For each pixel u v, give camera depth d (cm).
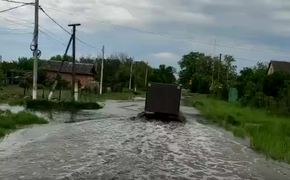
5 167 1034
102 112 2828
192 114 3131
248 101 3806
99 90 5991
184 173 1097
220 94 5622
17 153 1214
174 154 1371
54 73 7856
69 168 1064
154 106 2673
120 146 1456
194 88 9519
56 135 1614
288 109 2950
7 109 2409
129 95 6012
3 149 1260
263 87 3850
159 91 2683
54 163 1112
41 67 7581
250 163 1302
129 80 8831
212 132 2053
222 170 1170
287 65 7231
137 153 1337
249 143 1736
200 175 1088
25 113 2028
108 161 1180
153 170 1103
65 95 4309
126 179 988
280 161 1362
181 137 1805
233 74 9488
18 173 981
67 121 2145
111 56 9194
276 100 3303
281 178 1113
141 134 1816
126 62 9394
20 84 5212
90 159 1191
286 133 1903
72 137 1592
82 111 2812
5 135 1527
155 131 1959
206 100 4978
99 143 1492
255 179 1086
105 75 8019
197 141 1714
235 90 5006
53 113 2536
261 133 1797
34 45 3036
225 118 2711
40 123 1958
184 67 11762
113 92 6662
